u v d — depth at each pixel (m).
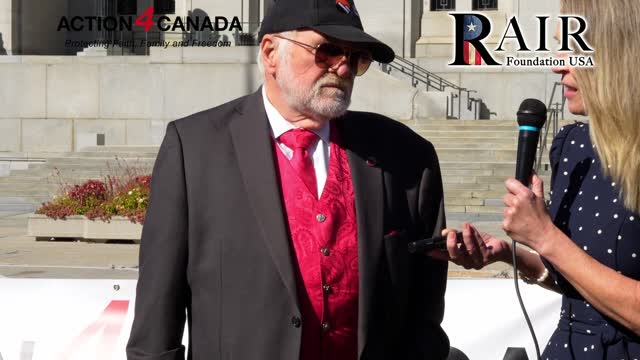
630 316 2.98
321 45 3.32
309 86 3.34
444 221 3.55
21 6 30.14
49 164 22.97
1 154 25.80
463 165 20.36
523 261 3.57
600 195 3.24
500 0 29.64
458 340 5.30
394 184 3.46
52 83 27.88
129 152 23.92
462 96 27.28
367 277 3.30
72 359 5.41
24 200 21.38
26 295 5.46
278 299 3.24
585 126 3.48
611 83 3.04
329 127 3.51
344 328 3.31
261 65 3.53
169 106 27.22
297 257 3.30
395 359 3.47
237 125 3.46
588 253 3.21
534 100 3.29
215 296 3.29
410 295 3.52
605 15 3.05
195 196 3.35
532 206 3.08
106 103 27.62
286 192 3.37
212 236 3.32
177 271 3.34
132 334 3.36
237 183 3.35
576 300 3.29
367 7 29.66
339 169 3.44
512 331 5.29
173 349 3.34
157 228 3.35
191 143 3.42
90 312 5.44
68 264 11.88
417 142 3.61
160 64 27.28
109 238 14.50
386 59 3.46
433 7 30.50
